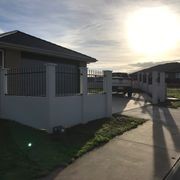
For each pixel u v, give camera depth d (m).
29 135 7.38
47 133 7.71
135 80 29.41
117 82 22.42
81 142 7.09
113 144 7.21
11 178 4.81
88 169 5.46
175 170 5.57
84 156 6.21
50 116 7.78
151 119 10.98
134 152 6.61
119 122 9.86
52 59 13.52
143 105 15.69
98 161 5.93
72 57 14.07
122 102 17.16
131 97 21.33
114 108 13.95
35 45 12.42
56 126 7.80
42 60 12.88
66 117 8.52
